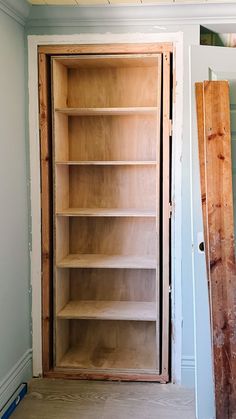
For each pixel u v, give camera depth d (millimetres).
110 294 3117
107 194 3043
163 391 2654
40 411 2428
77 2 2455
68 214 2766
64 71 2904
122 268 2928
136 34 2598
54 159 2738
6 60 2373
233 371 2168
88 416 2383
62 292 2939
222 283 2201
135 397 2582
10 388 2469
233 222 2271
